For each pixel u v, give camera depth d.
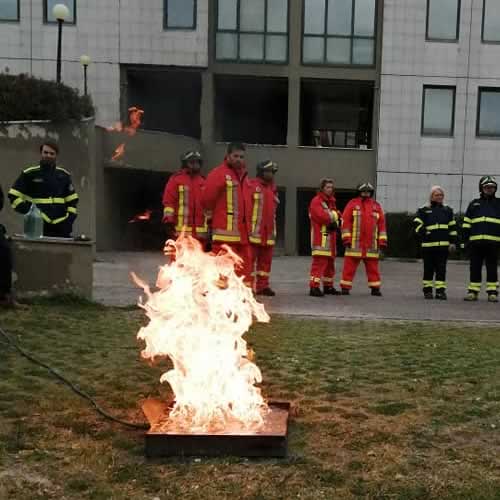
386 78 24.56
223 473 2.93
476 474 2.96
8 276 7.17
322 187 10.41
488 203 10.53
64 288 7.82
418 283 13.91
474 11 24.38
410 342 6.36
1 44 23.27
